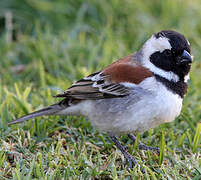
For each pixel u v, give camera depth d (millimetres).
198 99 12547
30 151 9992
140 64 9891
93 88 10086
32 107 11844
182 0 16953
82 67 13828
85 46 14844
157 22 16328
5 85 13031
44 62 14094
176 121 11438
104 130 10164
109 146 10375
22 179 8578
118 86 9703
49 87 12352
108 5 16656
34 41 15031
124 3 16656
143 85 9438
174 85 9500
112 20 16266
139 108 9438
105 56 13703
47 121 10984
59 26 16344
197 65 14125
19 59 14898
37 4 16438
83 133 10984
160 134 10805
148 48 9898
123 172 9266
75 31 15711
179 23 16281
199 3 17078
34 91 12633
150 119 9484
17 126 10641
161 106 9344
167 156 10102
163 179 9008
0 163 9102
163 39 9586
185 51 9484
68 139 10633
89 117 10328
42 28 16297
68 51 14656
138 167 9398
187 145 10688
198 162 9727
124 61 10195
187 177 9281
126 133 10070
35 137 10594
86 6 16578
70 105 10375
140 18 16328
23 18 16391
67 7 16625
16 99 11383
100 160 9703
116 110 9758
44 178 8719
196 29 16188
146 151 10211
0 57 14633
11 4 16438
